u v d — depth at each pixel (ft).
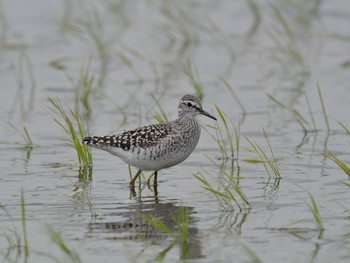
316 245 40.37
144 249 40.29
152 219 42.60
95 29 94.07
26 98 73.26
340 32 91.71
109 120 66.74
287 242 40.86
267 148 59.31
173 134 50.83
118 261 38.78
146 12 101.35
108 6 101.24
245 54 86.69
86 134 62.90
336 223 43.39
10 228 43.39
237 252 39.75
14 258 39.45
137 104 71.31
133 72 81.10
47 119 67.46
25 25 96.63
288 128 64.23
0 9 100.94
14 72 81.00
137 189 50.75
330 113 67.41
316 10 99.60
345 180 51.13
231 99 72.33
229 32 94.07
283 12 100.17
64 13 100.68
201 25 95.76
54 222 44.24
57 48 88.99
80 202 47.96
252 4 97.86
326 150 58.44
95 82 78.07
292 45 87.45
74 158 57.77
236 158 57.21
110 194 49.65
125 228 43.39
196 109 52.39
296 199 47.73
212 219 44.55
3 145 60.75
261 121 66.13
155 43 90.79
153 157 50.37
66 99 73.00
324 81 76.79
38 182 51.98
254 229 42.86
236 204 47.21
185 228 41.01
